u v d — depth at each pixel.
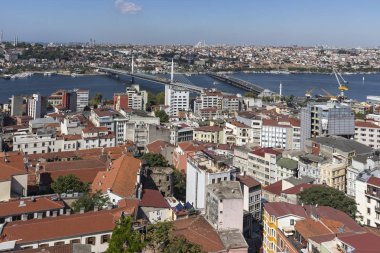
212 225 141.25
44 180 186.75
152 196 164.12
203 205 170.50
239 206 143.50
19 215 131.25
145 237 105.69
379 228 132.62
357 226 126.69
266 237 139.38
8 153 199.00
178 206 165.00
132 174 177.12
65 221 122.31
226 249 121.31
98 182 177.88
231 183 157.62
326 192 165.75
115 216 128.25
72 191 164.50
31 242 113.75
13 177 161.25
